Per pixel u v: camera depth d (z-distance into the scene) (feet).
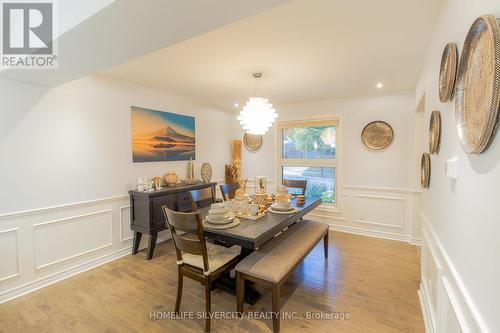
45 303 7.14
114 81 9.95
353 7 5.16
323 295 7.53
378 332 6.00
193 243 6.01
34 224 7.88
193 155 13.70
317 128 14.48
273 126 15.57
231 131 16.83
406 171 11.96
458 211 3.78
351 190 13.34
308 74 9.37
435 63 5.85
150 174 11.47
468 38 3.05
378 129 12.42
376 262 9.77
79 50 5.17
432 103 6.24
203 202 11.76
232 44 6.84
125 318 6.49
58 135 8.40
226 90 11.78
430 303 5.93
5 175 7.27
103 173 9.71
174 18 3.99
